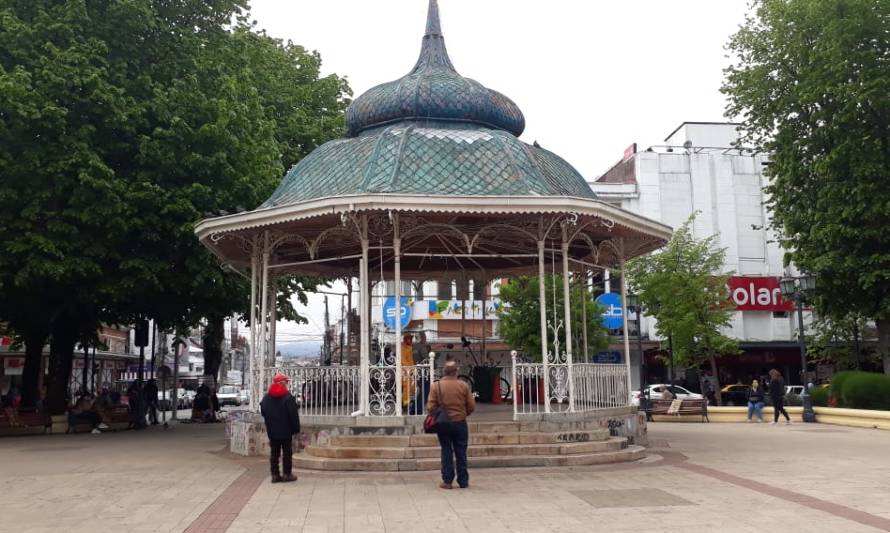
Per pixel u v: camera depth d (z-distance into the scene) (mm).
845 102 24016
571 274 19047
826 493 9367
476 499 9008
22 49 17797
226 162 19672
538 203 12477
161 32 20109
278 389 10781
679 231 33500
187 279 19375
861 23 23719
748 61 28188
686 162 41219
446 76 15625
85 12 18375
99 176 17984
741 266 40750
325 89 29547
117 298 18875
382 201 12141
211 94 20812
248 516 8219
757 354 40094
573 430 12758
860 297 25703
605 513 8070
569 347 13141
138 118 18719
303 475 11242
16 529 7684
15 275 17547
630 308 26547
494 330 37406
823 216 25109
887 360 25844
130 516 8320
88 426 22031
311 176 14289
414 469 11398
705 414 24953
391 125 15367
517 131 16422
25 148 17484
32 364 22969
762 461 12797
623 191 40531
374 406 13586
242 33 24156
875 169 23672
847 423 22312
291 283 26859
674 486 9938
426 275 19641
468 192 12992
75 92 17781
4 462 13711
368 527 7523
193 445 16969
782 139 26828
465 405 9945
